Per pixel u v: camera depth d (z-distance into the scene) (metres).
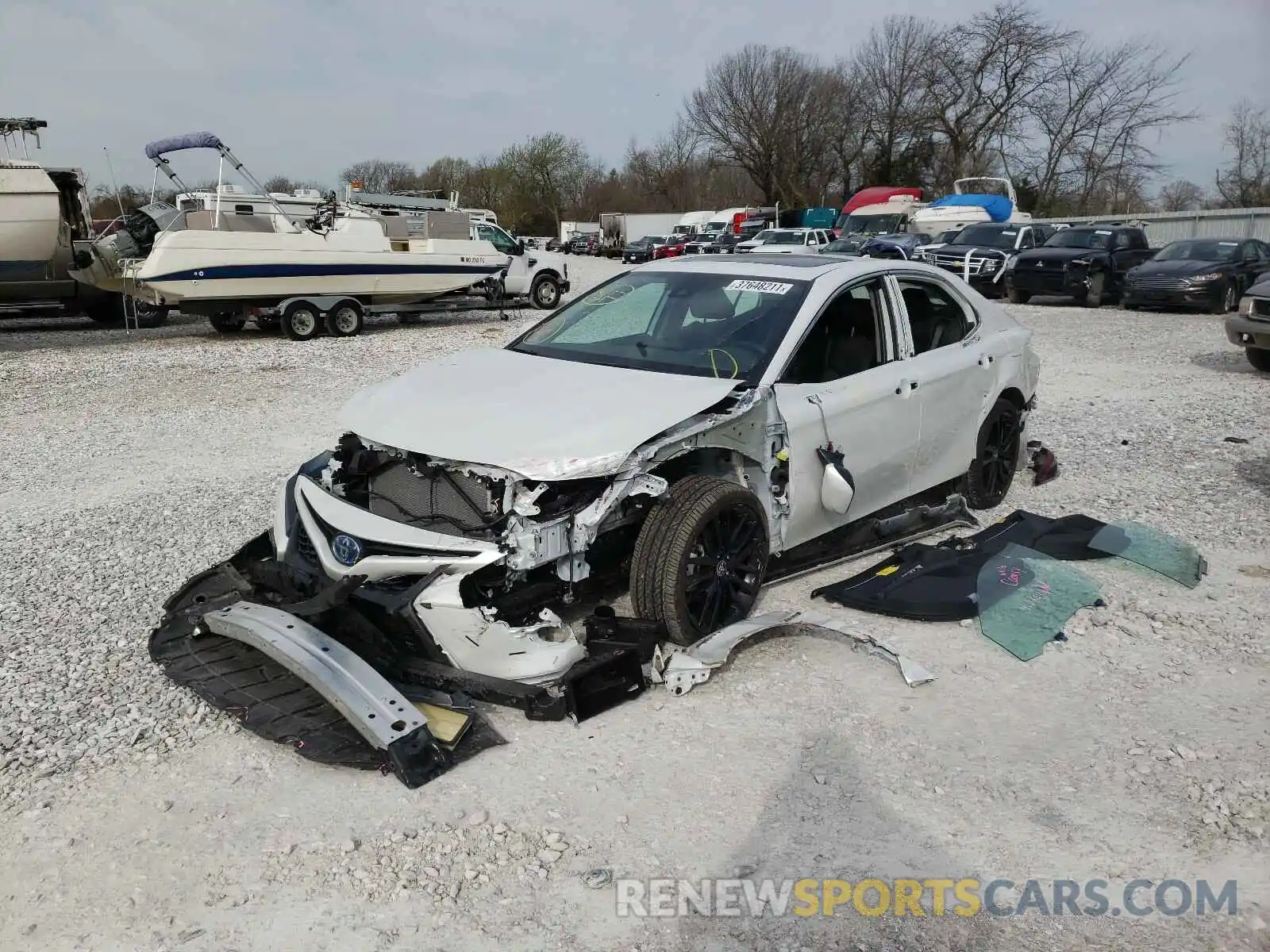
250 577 4.29
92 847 2.99
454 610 3.54
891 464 5.16
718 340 4.71
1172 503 6.37
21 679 4.09
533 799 3.20
